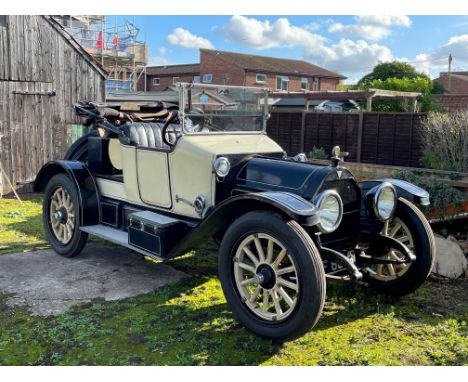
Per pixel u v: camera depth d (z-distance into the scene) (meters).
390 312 3.90
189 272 4.86
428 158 8.96
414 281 4.00
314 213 3.18
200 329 3.59
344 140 12.77
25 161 9.24
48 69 9.34
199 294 4.27
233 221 3.84
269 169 3.95
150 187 4.64
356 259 3.99
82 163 5.36
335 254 3.44
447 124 8.55
